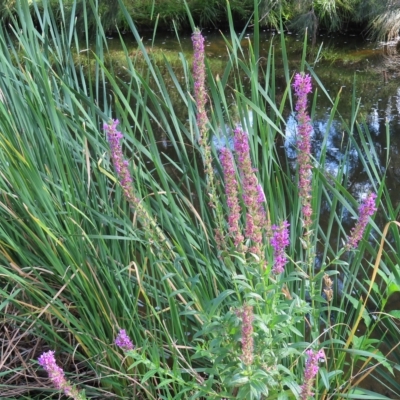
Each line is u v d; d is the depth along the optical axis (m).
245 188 1.13
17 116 1.67
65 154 1.55
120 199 1.62
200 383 1.39
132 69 1.53
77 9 5.80
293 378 1.25
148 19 7.37
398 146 3.61
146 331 1.46
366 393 1.45
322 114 4.30
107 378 1.55
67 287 1.53
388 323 1.59
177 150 1.58
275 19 6.54
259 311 1.20
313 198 1.45
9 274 1.38
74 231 1.47
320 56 5.93
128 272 1.55
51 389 1.56
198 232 1.60
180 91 1.55
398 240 1.48
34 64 1.56
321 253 2.39
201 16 7.44
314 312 1.32
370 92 4.75
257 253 1.17
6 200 1.59
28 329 1.55
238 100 1.48
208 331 1.22
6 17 5.27
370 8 6.32
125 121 1.44
